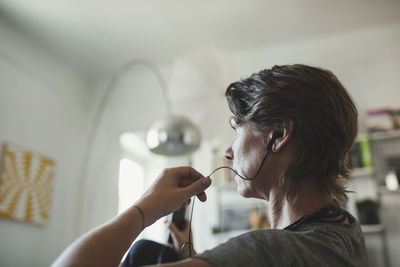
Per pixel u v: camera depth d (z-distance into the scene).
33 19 3.70
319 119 0.67
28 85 3.89
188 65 2.50
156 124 2.50
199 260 0.48
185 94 2.49
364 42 4.04
